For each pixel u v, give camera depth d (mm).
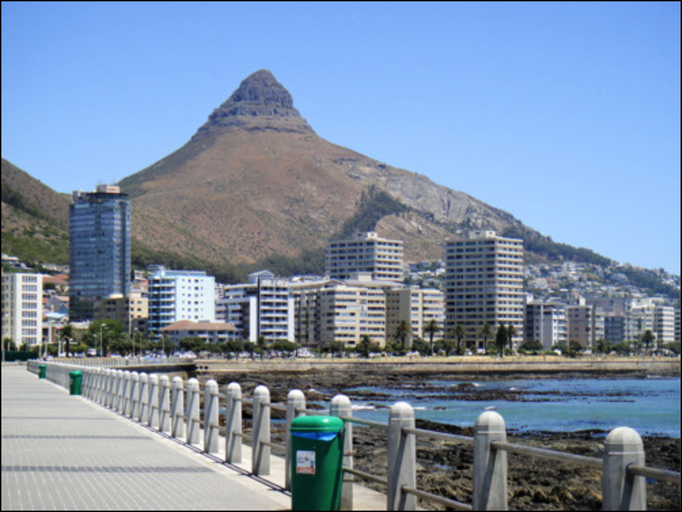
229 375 187875
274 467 18781
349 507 13867
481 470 10688
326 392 144625
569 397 140750
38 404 41438
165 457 20703
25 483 16688
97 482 16812
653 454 54969
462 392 153000
